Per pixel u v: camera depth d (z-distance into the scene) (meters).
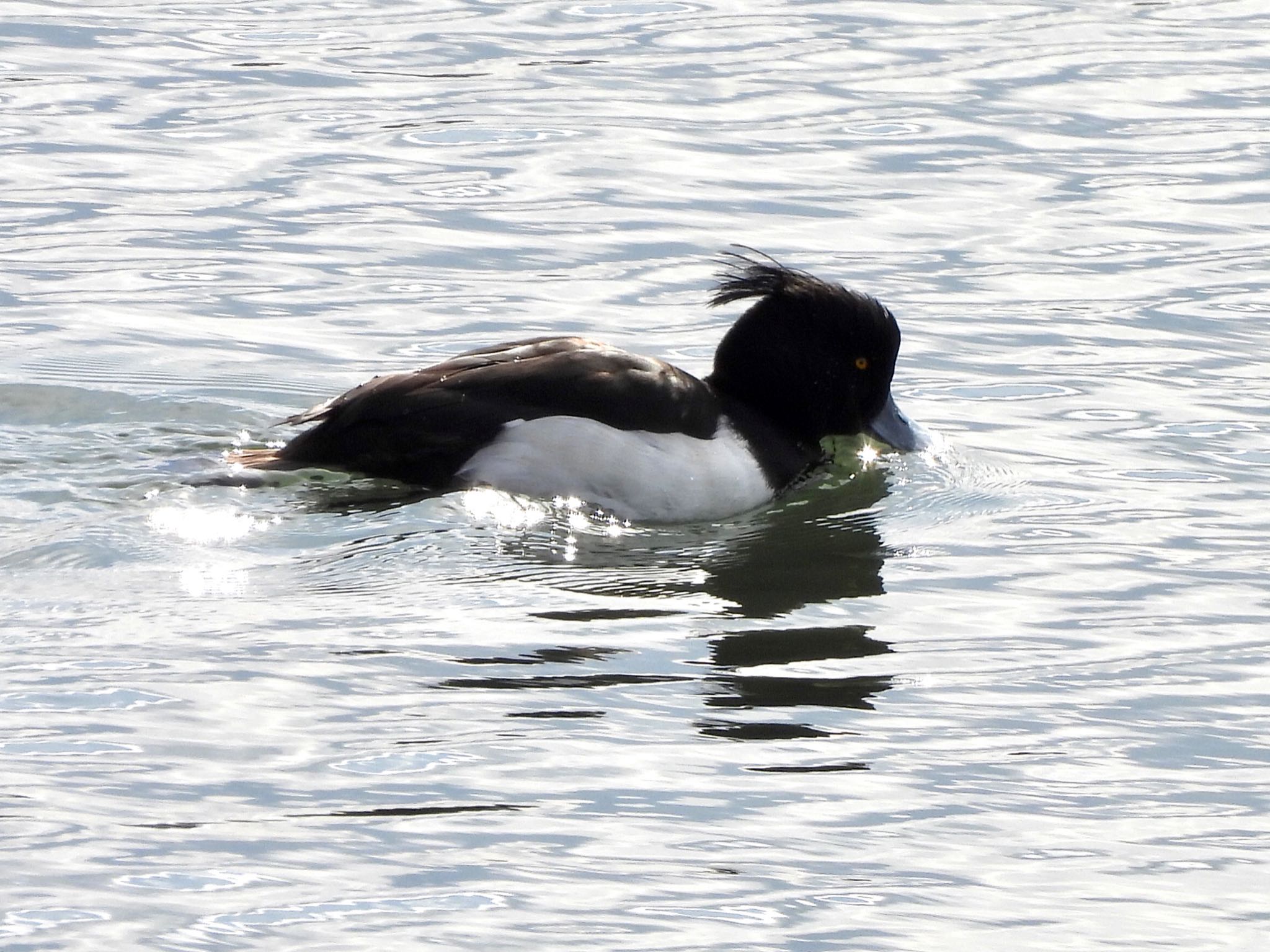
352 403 11.66
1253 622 10.32
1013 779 8.71
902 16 21.19
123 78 19.12
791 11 21.36
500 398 11.55
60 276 15.16
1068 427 13.16
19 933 7.39
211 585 10.30
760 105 18.80
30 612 9.92
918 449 12.87
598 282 15.30
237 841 8.02
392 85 19.17
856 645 10.02
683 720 9.11
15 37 20.09
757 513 11.93
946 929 7.63
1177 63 19.84
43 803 8.23
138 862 7.86
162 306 14.68
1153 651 10.00
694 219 16.42
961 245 16.03
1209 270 15.57
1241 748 9.01
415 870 7.88
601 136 18.05
